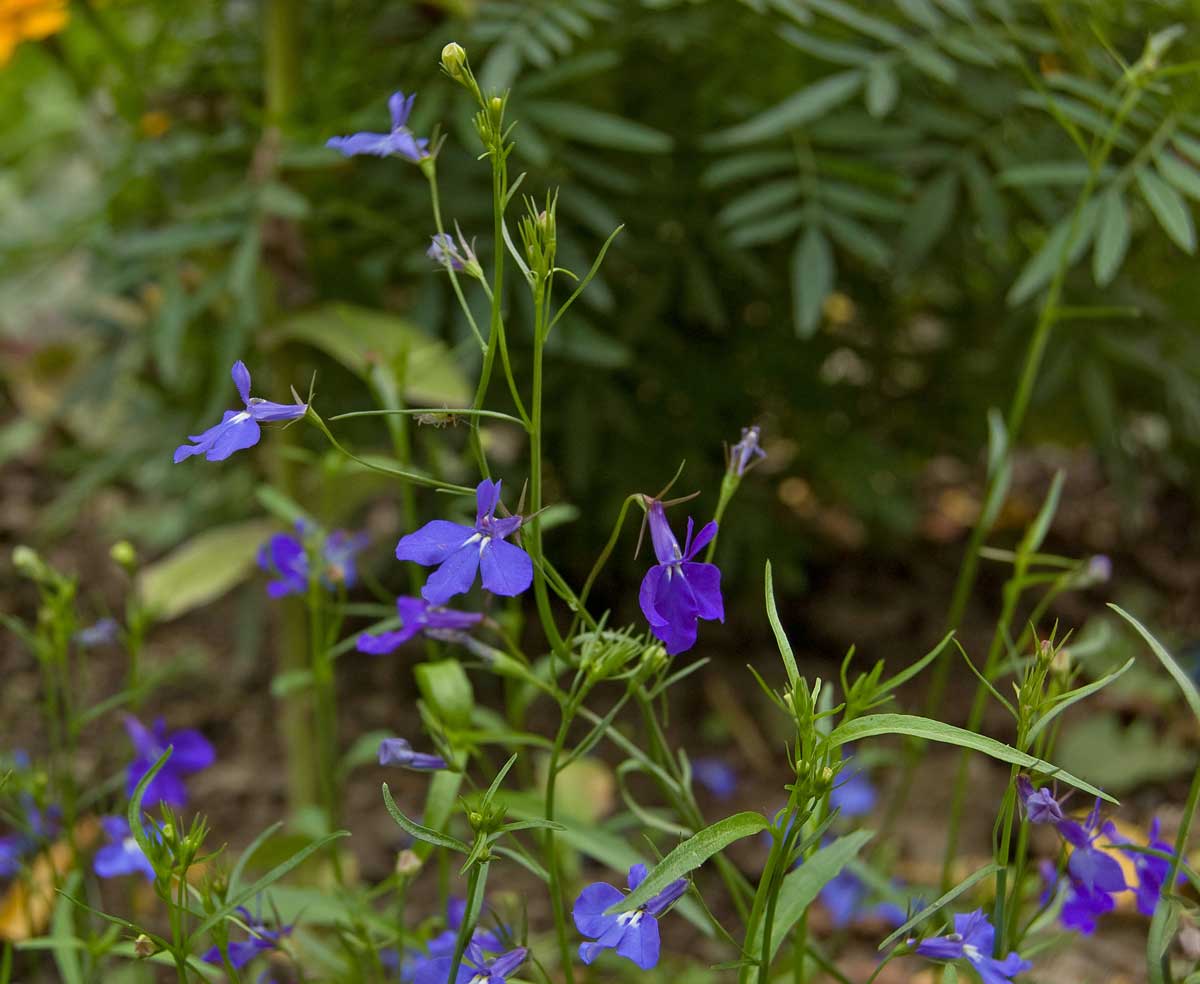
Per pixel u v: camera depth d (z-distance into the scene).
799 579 0.79
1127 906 0.55
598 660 0.40
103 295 0.67
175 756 0.47
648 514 0.39
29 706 0.75
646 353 0.77
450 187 0.64
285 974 0.50
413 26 0.69
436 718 0.44
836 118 0.62
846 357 0.84
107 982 0.51
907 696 0.75
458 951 0.39
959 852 0.61
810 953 0.43
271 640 0.83
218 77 0.69
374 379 0.47
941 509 1.00
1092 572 0.47
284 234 0.64
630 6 0.65
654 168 0.71
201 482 0.81
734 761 0.71
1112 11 0.60
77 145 0.77
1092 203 0.52
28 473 1.04
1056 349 0.68
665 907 0.39
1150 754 0.65
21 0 0.60
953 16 0.59
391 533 0.79
